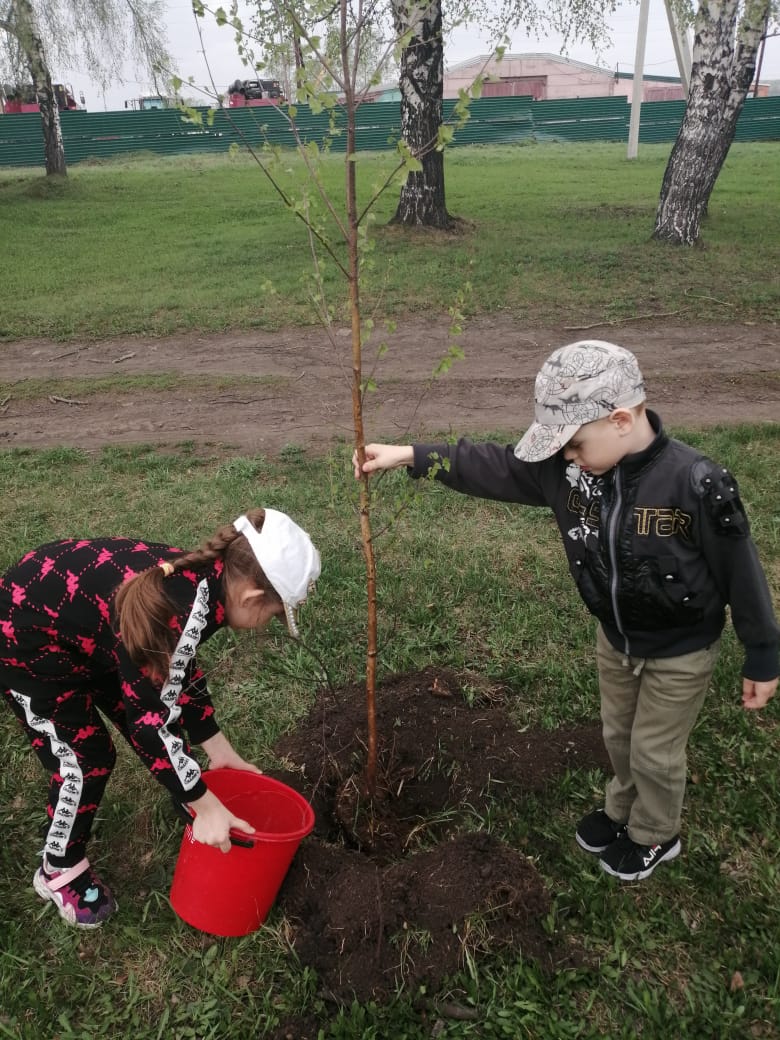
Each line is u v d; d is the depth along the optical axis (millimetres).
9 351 8867
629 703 2508
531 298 9859
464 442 2484
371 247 2297
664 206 11672
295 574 2006
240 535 2016
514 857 2602
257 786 2580
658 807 2506
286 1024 2270
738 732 3199
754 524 4707
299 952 2432
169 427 6758
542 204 15109
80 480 5621
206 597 2004
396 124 25750
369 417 6906
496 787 3016
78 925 2527
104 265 12125
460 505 5023
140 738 2064
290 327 9234
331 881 2553
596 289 10062
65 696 2297
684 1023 2217
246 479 5566
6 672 2244
